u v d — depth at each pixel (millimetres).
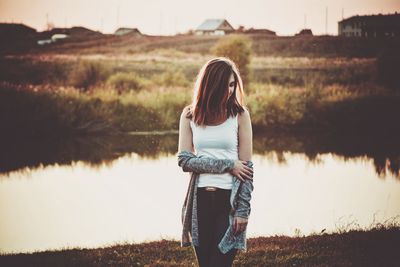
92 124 23172
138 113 23766
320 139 21203
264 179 12867
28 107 22781
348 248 6465
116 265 5902
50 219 9508
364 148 18438
